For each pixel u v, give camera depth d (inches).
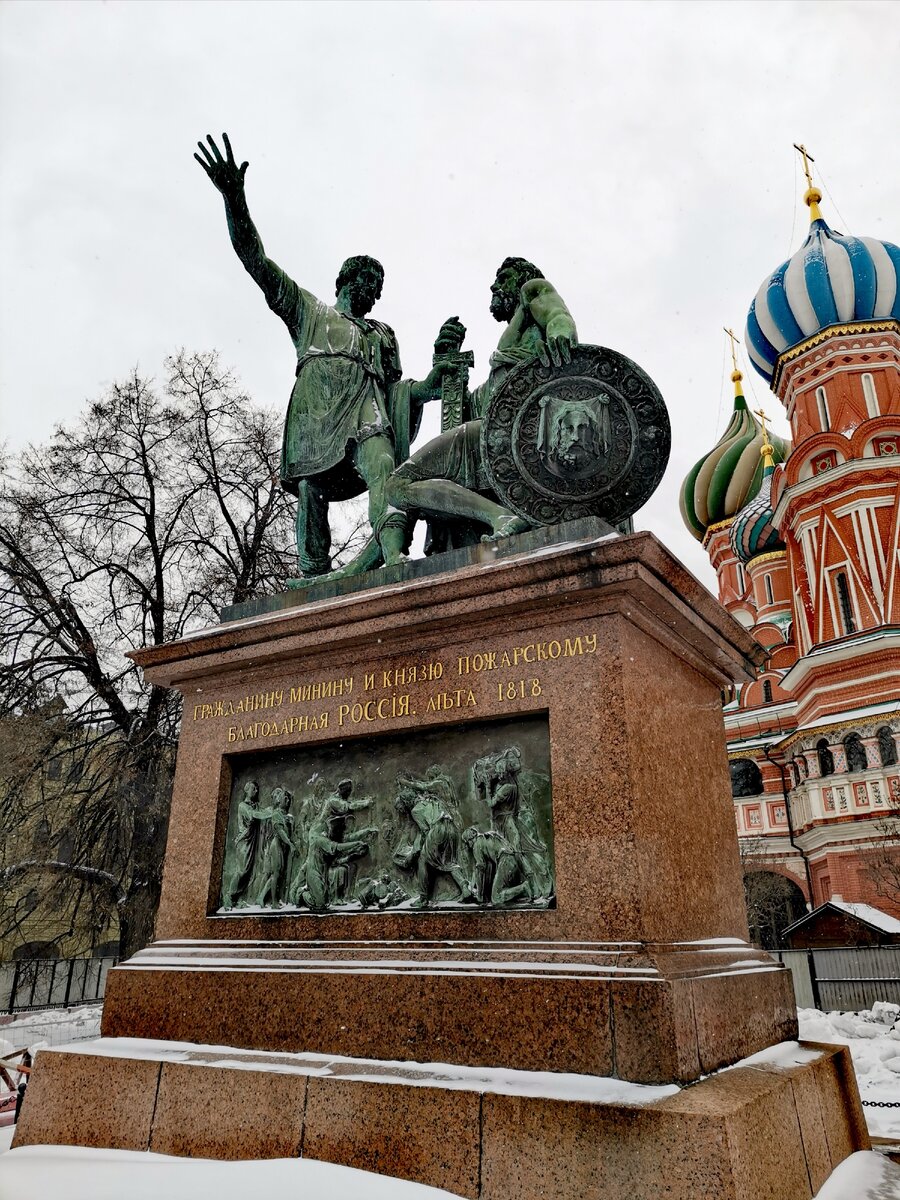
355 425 287.3
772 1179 143.6
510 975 166.4
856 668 1327.5
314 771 223.3
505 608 200.2
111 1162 170.7
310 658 230.5
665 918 175.9
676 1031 151.7
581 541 205.6
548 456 237.0
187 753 244.1
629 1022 153.9
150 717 729.6
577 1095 146.4
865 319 1512.1
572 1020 158.1
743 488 2068.2
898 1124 257.3
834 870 1251.8
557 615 197.0
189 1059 185.6
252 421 833.5
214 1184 152.6
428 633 213.6
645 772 183.6
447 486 255.8
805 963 789.2
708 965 179.3
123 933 702.5
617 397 234.8
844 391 1481.3
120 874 703.7
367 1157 157.0
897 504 1379.2
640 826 175.2
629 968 159.6
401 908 194.4
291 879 216.4
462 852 193.3
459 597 204.8
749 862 1451.8
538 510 237.8
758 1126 143.9
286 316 306.0
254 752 233.0
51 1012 814.5
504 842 187.6
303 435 295.1
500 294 283.0
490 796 192.7
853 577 1378.0
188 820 236.2
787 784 1473.9
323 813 213.9
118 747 724.0
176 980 205.0
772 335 1599.4
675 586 198.4
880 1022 634.2
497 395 245.4
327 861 209.5
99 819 694.5
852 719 1282.0
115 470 804.6
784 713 1579.7
